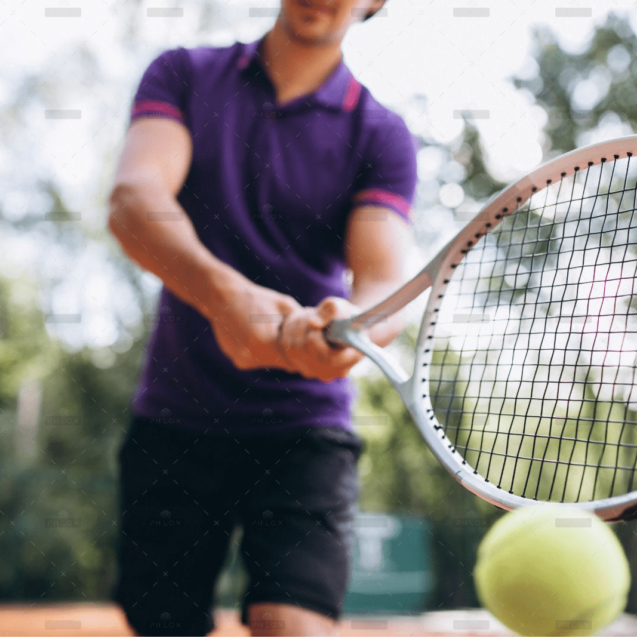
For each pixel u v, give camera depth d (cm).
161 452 194
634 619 633
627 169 147
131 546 195
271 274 206
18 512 979
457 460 153
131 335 1013
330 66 213
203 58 213
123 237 201
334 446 185
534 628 118
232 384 188
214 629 198
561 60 815
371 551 902
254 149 206
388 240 206
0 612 834
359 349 181
